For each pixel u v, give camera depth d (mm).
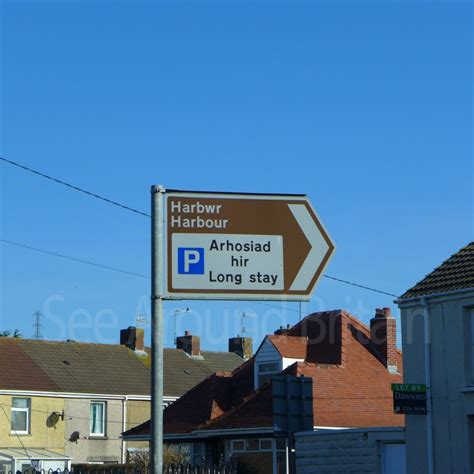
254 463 28594
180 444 31641
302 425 14914
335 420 28422
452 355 19984
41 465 42312
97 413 46250
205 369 53062
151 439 6426
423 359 20531
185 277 6723
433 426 20078
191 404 32562
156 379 6520
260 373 31750
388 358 32312
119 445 46250
